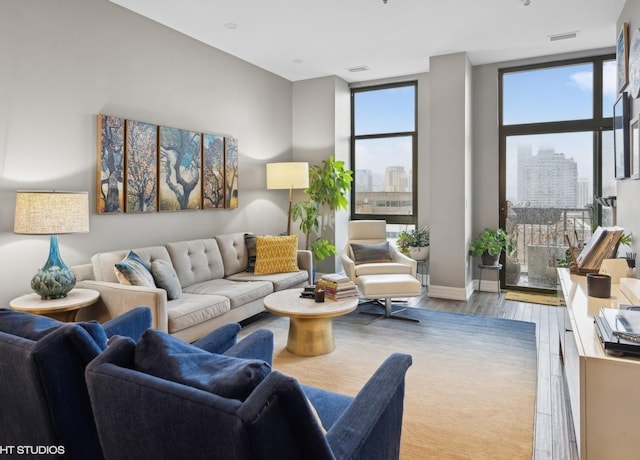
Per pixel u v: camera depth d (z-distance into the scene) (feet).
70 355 4.10
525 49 16.17
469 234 17.66
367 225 16.98
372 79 20.08
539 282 17.78
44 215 8.80
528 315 14.62
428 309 15.43
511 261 18.28
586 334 5.88
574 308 7.19
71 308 8.72
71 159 10.94
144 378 3.22
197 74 14.87
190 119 14.61
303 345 10.87
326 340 11.03
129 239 12.54
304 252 15.90
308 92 19.89
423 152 19.44
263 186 18.40
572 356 6.66
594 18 13.37
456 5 12.40
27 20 9.95
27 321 4.68
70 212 9.12
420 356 10.84
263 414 2.71
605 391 5.01
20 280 9.95
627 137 11.48
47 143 10.41
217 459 2.85
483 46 15.81
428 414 7.94
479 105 18.22
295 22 13.47
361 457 3.89
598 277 7.83
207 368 3.49
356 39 14.99
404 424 7.58
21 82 9.87
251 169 17.65
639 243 10.32
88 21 11.29
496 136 17.98
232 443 2.72
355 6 12.41
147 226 13.10
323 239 19.54
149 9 12.42
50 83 10.44
